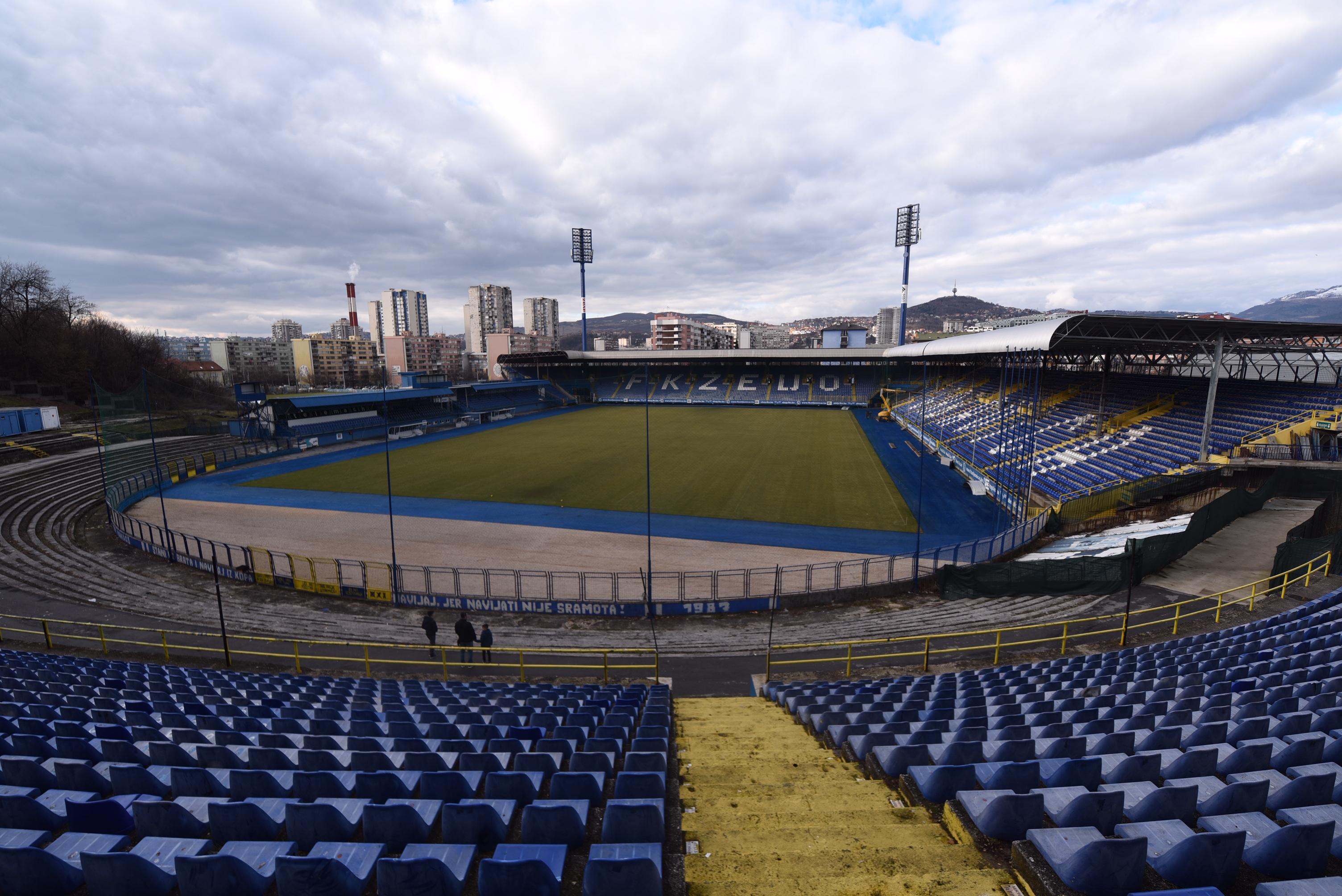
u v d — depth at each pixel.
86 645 16.86
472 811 5.38
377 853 5.00
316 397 60.12
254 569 22.95
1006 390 54.16
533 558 25.94
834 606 20.39
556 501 35.50
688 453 50.06
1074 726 7.82
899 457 47.72
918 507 33.12
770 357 88.19
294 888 4.45
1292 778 6.03
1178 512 24.55
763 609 20.31
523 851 5.01
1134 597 18.02
